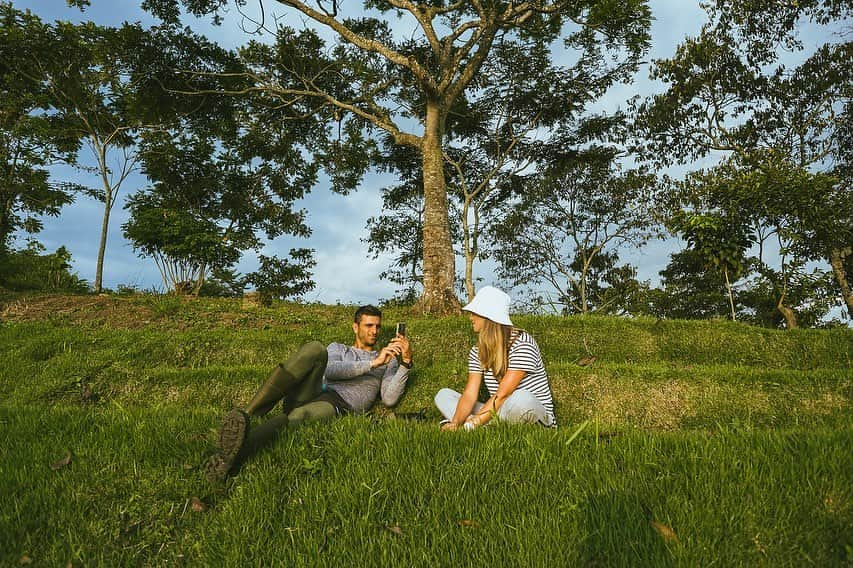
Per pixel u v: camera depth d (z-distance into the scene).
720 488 2.91
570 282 27.16
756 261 14.58
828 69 19.58
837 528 2.59
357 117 18.97
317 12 13.98
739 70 20.02
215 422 4.08
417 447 3.42
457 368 6.82
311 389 4.12
